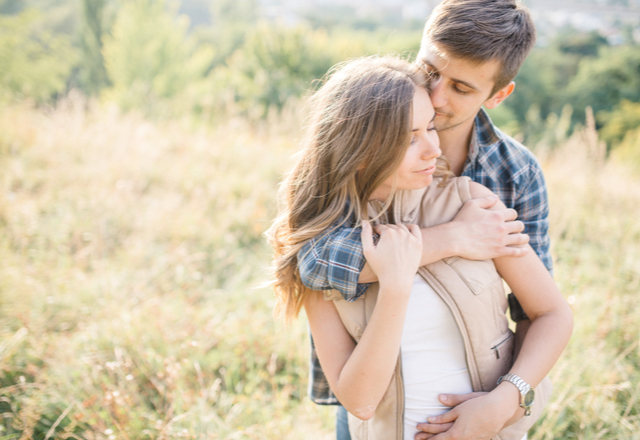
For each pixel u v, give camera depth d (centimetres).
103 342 248
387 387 109
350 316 111
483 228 110
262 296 307
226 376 234
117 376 226
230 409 214
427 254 108
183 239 386
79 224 387
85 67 2841
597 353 228
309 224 114
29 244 360
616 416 193
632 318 256
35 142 554
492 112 1551
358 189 114
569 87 2378
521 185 145
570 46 2859
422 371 111
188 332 259
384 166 106
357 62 115
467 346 108
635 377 221
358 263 105
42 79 1980
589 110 491
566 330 111
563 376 217
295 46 1252
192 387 229
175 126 657
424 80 110
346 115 108
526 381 106
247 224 417
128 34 2123
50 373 225
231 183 492
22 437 183
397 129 103
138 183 475
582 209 428
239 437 194
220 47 3469
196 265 351
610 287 280
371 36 2178
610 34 2847
